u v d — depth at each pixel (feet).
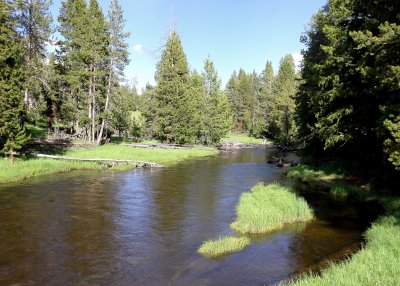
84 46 152.15
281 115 257.34
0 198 67.10
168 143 192.44
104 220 55.36
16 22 109.70
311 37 125.39
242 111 363.35
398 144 44.55
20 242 45.11
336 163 105.50
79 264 38.96
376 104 72.79
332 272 33.35
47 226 51.67
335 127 83.87
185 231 50.93
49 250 42.75
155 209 62.64
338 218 58.18
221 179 95.91
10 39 101.71
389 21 57.82
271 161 143.43
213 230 51.55
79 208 61.98
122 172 104.99
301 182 93.09
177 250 43.60
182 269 38.14
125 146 164.04
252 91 360.89
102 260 40.14
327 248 44.37
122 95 164.45
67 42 156.25
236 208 63.52
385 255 35.47
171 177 97.81
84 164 110.63
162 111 189.78
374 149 88.43
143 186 83.35
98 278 35.68
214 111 217.97
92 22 153.28
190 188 82.12
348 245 45.27
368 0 59.82
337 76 81.30
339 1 80.18
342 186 79.51
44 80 124.36
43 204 63.82
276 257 41.57
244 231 50.93
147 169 113.39
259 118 327.06
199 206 65.16
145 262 39.83
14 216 56.08
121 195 73.15
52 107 150.30
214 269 38.19
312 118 126.72
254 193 71.46
